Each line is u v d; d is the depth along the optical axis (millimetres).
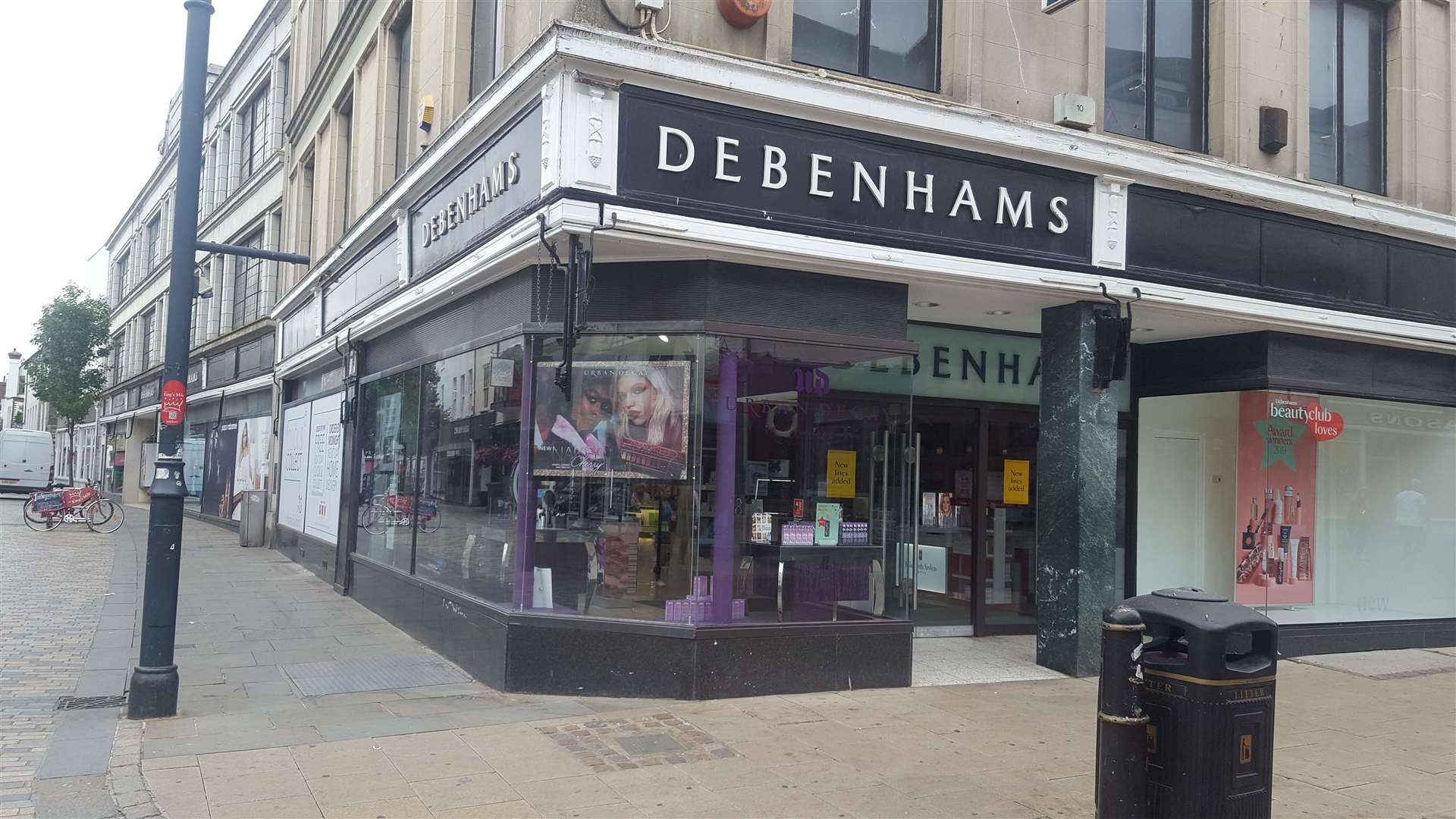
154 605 6609
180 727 6293
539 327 7387
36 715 6582
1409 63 10539
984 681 8031
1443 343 10266
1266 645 4488
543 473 7422
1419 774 5961
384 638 9625
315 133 16625
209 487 26250
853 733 6352
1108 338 8359
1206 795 4250
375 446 11914
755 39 7297
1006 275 7832
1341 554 10516
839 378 7609
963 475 10117
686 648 7008
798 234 7070
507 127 7445
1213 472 10609
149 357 37156
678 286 7164
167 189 34781
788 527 7473
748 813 4906
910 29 8227
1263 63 9453
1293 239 9344
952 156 7723
